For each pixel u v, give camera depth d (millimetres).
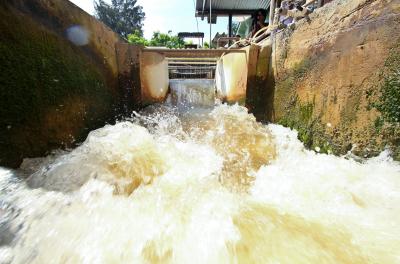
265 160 3709
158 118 6117
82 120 3984
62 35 3660
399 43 2426
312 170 3076
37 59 3051
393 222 2115
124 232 2051
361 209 2316
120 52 5867
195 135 4754
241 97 6586
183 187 2768
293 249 1910
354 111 3010
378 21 2666
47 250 1826
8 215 2107
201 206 2451
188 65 12242
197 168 3207
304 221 2248
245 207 2488
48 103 3197
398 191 2355
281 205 2516
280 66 5074
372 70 2744
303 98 4199
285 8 5305
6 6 2668
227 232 2086
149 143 3719
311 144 3895
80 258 1774
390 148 2533
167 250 1892
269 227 2162
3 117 2568
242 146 4230
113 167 3039
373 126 2732
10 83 2646
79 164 3008
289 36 4699
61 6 3684
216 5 11133
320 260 1797
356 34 2979
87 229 2066
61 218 2170
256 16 11938
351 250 1870
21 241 1881
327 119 3527
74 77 3820
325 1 4441
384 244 1896
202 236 2037
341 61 3244
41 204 2305
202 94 9664
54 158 3195
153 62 7145
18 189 2455
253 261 1813
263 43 6047
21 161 2771
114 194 2596
